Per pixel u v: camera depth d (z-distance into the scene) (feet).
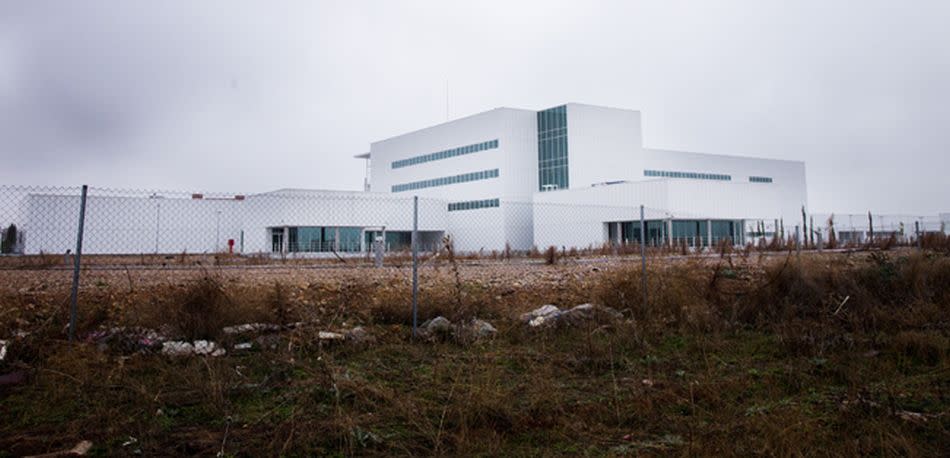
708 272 35.53
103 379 17.63
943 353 20.29
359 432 13.65
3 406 15.96
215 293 25.30
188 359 20.44
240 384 17.37
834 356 20.67
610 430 14.48
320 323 25.67
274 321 25.21
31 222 100.32
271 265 79.00
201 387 16.85
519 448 13.34
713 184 151.02
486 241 184.03
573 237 161.89
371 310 29.04
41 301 31.60
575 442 13.73
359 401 15.98
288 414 15.10
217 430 14.29
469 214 191.31
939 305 29.27
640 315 28.84
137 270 63.98
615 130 190.19
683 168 209.97
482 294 34.35
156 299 27.20
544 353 21.95
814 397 16.62
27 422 14.76
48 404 16.01
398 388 17.22
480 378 17.44
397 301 29.30
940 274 33.12
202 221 127.13
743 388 17.54
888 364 19.47
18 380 18.06
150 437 13.66
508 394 16.24
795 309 28.25
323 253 140.46
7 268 65.57
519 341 24.40
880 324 26.03
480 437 13.83
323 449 13.10
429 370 19.38
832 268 33.40
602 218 153.79
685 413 15.64
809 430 13.62
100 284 42.45
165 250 118.01
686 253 98.12
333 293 36.99
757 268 48.19
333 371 17.97
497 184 182.70
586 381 18.79
